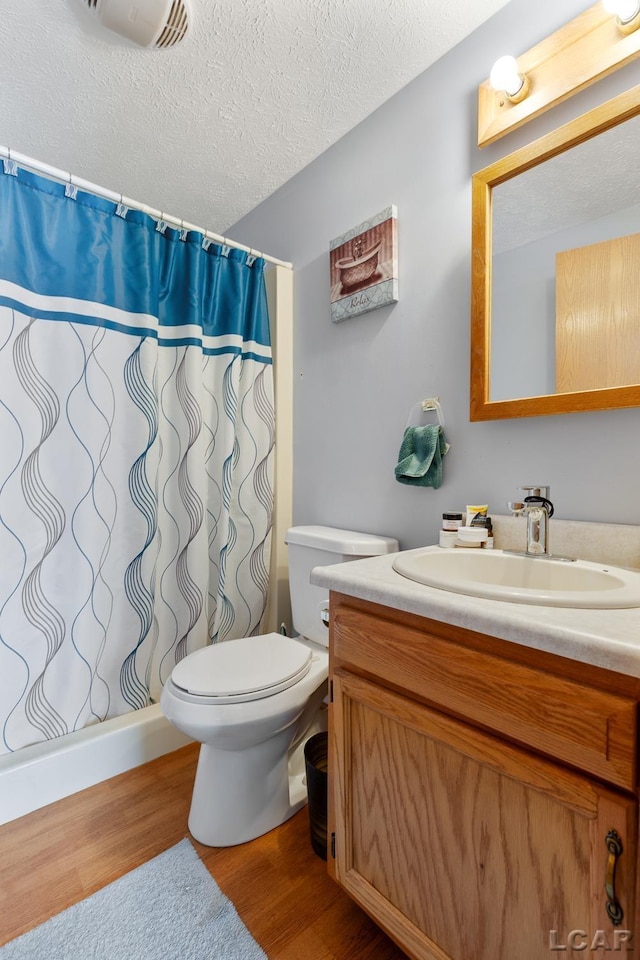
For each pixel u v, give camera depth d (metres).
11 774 1.29
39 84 1.40
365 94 1.48
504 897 0.68
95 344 1.45
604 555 1.02
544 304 1.12
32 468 1.34
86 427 1.43
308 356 1.87
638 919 0.54
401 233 1.48
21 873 1.11
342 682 0.93
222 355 1.82
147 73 1.37
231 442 1.80
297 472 1.94
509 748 0.66
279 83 1.42
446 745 0.75
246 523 1.89
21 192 1.33
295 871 1.12
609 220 1.03
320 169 1.77
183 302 1.71
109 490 1.48
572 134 1.05
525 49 1.17
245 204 2.09
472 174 1.28
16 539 1.31
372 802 0.88
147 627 1.58
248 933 0.96
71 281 1.41
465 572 1.11
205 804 1.22
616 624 0.61
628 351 1.00
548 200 1.12
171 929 0.97
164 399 1.70
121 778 1.47
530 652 0.65
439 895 0.77
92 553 1.44
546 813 0.63
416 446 1.39
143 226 1.57
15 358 1.31
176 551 1.70
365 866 0.90
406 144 1.46
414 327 1.45
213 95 1.46
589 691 0.58
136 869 1.12
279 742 1.26
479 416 1.23
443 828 0.76
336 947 0.94
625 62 0.98
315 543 1.53
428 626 0.78
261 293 1.91
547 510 1.04
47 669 1.36
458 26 1.26
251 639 1.46
